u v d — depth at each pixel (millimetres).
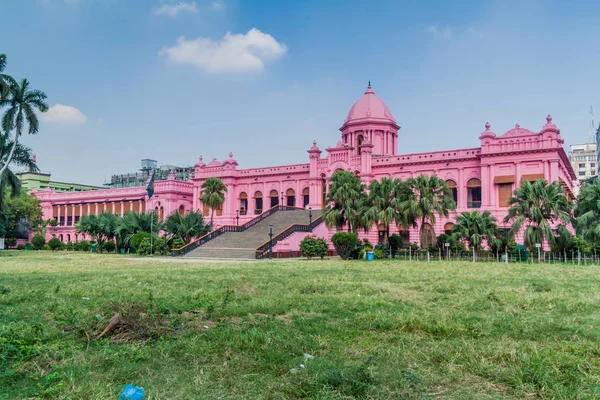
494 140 44781
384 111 61938
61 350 6977
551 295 12859
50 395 5273
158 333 7910
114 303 9289
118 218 51969
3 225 61906
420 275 19797
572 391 5352
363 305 11180
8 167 44469
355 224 38531
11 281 17266
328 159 55281
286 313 10414
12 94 41594
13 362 6379
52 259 35875
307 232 42719
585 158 122438
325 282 16641
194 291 13734
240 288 14766
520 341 7664
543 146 42219
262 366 6332
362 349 7180
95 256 41719
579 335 8102
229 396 5316
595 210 32219
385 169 51562
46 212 81688
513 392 5461
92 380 5738
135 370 6133
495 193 44281
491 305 11195
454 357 6645
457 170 47656
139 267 25641
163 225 46406
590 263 30109
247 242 42031
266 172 60531
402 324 8781
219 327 8570
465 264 28422
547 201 32188
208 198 50031
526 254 32812
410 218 36625
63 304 11156
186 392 5422
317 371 6027
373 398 5234
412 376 5621
